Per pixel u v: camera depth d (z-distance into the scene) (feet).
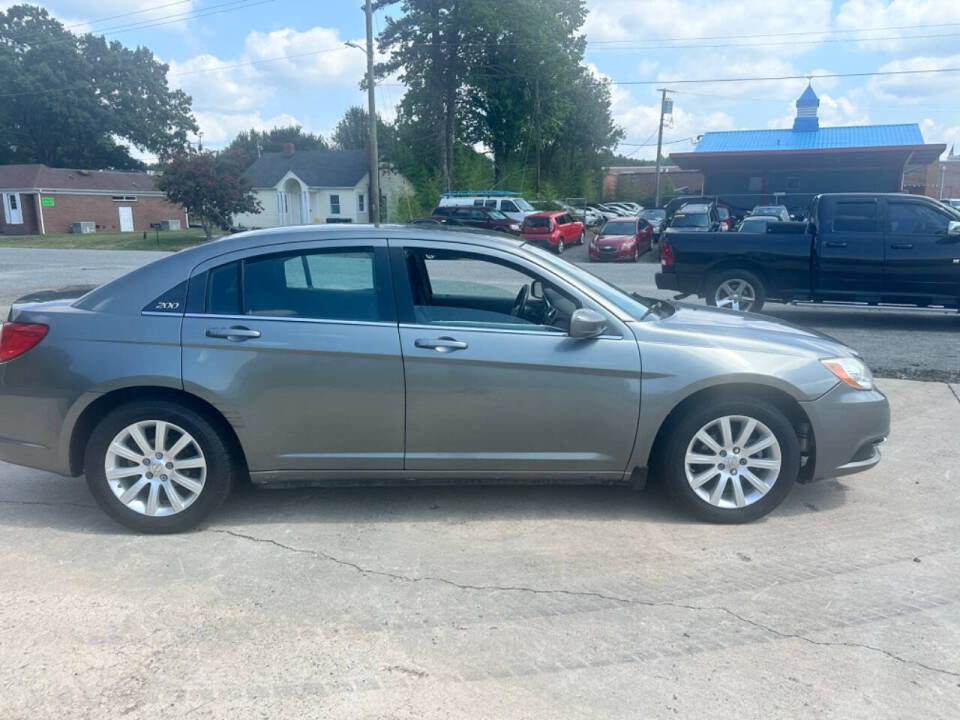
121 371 13.85
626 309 14.89
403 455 14.38
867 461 15.10
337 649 10.63
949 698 9.62
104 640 10.84
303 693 9.71
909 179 197.88
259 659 10.41
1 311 41.39
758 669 10.18
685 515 15.05
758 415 14.29
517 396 14.14
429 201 138.41
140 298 14.30
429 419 14.19
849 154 110.63
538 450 14.46
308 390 14.03
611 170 247.50
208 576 12.68
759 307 36.86
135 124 220.84
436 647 10.68
